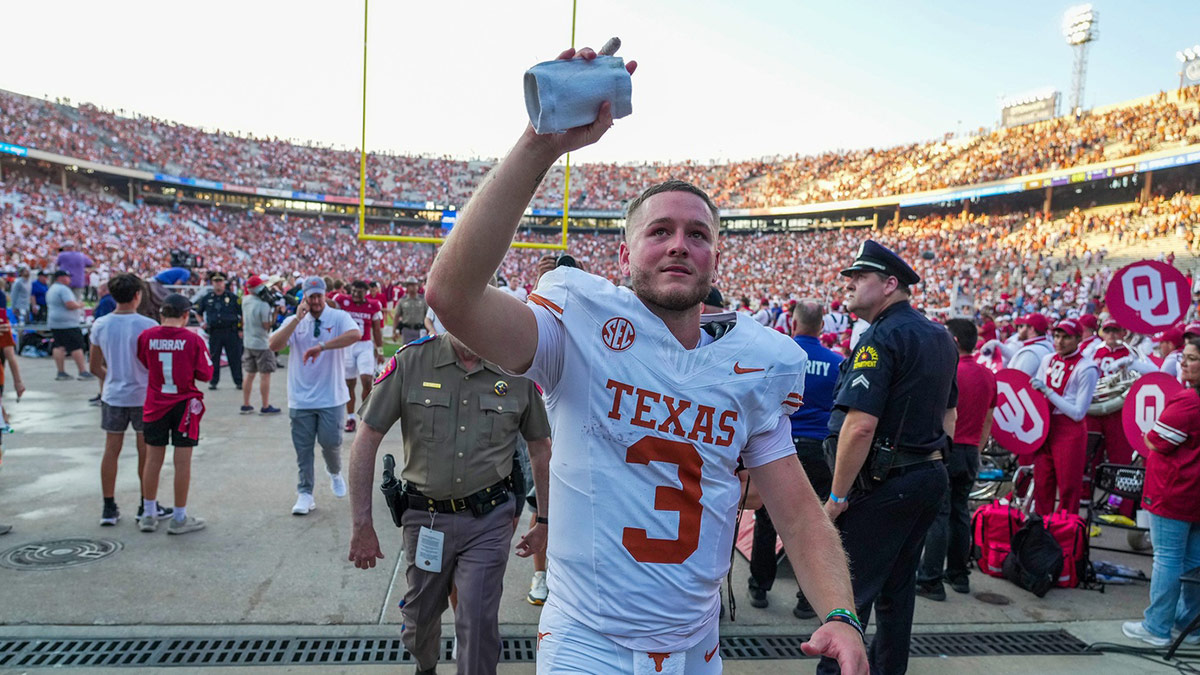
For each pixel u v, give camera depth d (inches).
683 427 58.6
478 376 113.7
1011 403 222.5
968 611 169.2
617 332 58.4
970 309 469.4
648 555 58.2
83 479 234.5
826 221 1934.1
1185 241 1124.5
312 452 212.7
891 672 123.6
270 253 1694.1
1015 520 191.2
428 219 2101.4
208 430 312.5
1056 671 140.7
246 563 172.2
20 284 541.3
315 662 130.3
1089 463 229.0
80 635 135.1
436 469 110.6
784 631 154.4
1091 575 187.5
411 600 113.4
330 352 212.2
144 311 298.4
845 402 120.1
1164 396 200.5
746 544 198.1
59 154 1537.9
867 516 121.0
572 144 49.5
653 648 58.8
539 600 160.6
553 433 61.7
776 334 65.1
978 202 1662.2
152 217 1633.9
